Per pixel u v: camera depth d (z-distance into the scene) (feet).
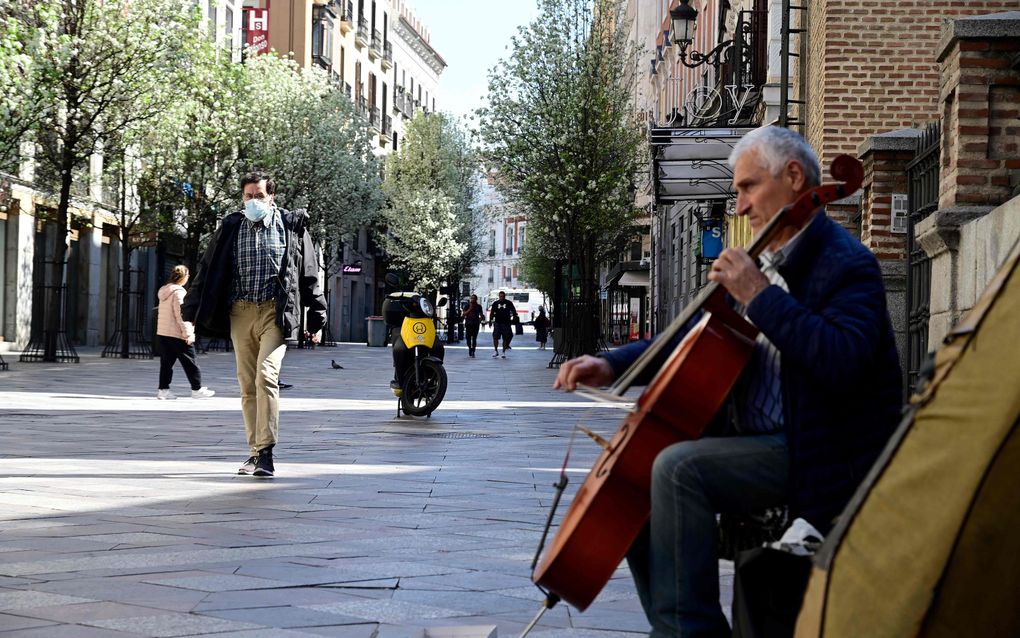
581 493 12.82
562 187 111.55
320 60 215.31
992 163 28.63
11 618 16.57
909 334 36.52
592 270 114.01
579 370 13.84
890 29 52.49
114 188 115.96
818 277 12.20
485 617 17.10
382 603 17.83
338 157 160.76
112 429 45.50
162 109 98.58
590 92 112.68
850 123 52.65
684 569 11.76
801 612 8.93
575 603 11.90
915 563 8.06
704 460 11.82
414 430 47.73
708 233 99.30
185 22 98.94
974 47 28.63
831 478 11.83
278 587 18.78
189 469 33.86
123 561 20.66
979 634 8.09
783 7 51.67
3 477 31.30
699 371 12.09
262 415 32.12
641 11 202.90
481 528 24.73
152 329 115.24
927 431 8.16
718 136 67.36
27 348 99.14
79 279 131.64
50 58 92.32
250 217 31.48
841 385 11.57
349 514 26.30
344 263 235.40
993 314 8.02
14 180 110.73
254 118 133.90
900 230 41.83
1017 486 7.91
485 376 95.71
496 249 483.10
